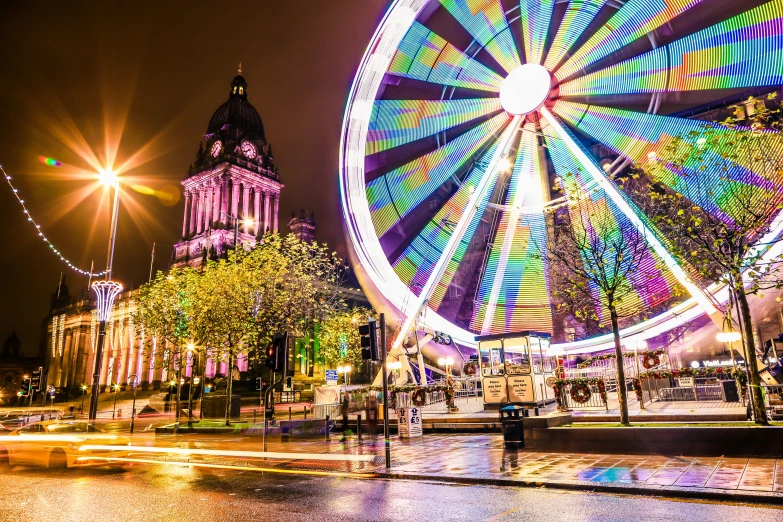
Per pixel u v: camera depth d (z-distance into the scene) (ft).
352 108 90.38
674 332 86.89
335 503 31.17
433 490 34.19
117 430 107.24
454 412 75.87
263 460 51.37
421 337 91.35
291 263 138.00
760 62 69.36
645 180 79.36
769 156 51.52
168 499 33.83
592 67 87.76
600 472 35.27
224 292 111.55
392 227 92.79
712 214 52.49
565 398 67.05
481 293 100.01
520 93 91.35
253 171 346.95
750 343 42.70
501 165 92.79
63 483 41.29
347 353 156.35
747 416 49.83
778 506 26.40
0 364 404.98
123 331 324.39
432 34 94.43
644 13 80.12
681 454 39.73
